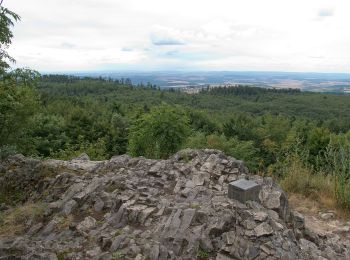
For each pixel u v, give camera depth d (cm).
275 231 555
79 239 580
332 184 929
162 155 1909
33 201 816
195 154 902
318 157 1071
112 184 759
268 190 690
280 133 4603
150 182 768
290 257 518
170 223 571
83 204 706
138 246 528
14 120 1739
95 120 4956
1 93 1392
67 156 2255
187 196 683
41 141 3156
